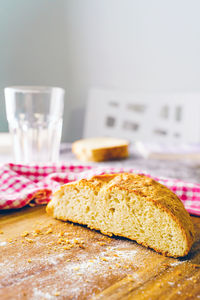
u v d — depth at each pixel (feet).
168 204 3.40
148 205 3.42
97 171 4.64
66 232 3.72
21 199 4.24
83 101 10.22
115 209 3.61
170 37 9.55
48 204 4.08
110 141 7.25
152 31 9.59
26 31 9.71
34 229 3.77
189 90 9.73
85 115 10.28
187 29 9.43
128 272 2.99
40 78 10.02
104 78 10.05
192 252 3.35
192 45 9.50
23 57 9.84
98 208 3.71
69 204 3.89
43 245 3.43
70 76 10.09
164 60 9.70
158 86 9.86
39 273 2.94
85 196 3.77
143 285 2.81
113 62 9.94
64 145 7.71
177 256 3.25
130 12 9.60
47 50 9.88
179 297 2.67
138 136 9.71
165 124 9.60
